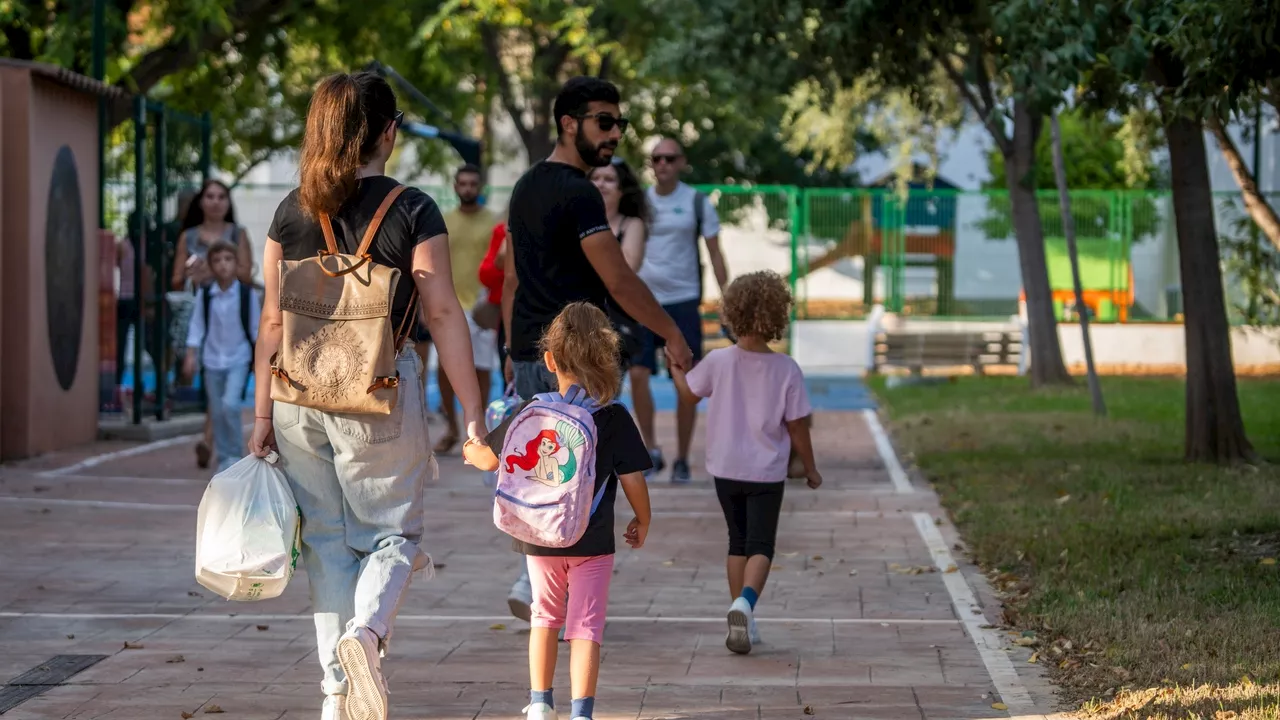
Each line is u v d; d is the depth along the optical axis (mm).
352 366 6965
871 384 35188
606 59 47156
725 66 31406
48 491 17188
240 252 23000
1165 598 10758
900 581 12406
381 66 26938
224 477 7137
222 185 23000
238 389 17859
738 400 10250
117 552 13570
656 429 25578
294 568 7254
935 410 27891
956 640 10242
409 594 11969
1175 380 35188
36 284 19938
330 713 7035
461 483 18406
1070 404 28500
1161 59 16344
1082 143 43094
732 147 53969
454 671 9445
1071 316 38812
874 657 9758
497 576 12758
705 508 16594
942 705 8516
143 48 33781
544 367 9617
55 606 11320
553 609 7812
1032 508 15484
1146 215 38750
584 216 9570
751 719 8281
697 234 18109
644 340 18453
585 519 7480
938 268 38406
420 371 7375
